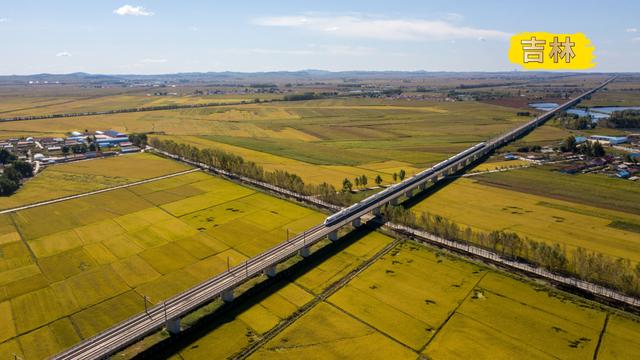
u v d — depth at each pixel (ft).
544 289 352.69
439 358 276.41
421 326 309.83
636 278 342.85
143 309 332.60
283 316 325.62
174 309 306.76
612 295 339.16
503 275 376.07
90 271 392.88
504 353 279.90
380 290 357.82
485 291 352.28
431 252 422.00
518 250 403.54
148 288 363.76
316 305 338.75
